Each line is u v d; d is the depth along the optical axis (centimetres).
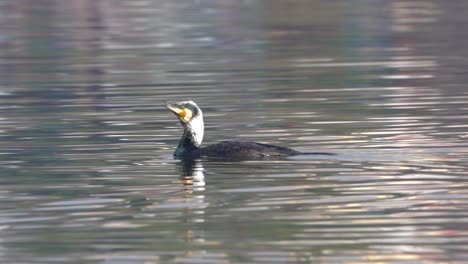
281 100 2236
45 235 1222
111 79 2644
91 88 2491
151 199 1370
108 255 1147
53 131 1905
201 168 1542
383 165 1524
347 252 1141
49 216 1298
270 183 1434
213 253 1147
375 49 3216
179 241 1189
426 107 2097
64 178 1504
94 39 3597
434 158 1566
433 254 1131
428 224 1230
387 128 1852
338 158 1581
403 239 1180
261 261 1118
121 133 1875
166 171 1535
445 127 1850
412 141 1717
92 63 2981
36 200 1376
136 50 3272
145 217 1287
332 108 2108
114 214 1302
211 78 2619
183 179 1477
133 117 2048
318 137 1783
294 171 1499
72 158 1650
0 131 1911
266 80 2566
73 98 2334
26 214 1309
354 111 2064
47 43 3512
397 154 1603
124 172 1535
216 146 1633
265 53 3147
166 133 1866
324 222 1248
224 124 1958
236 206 1323
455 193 1358
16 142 1798
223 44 3394
